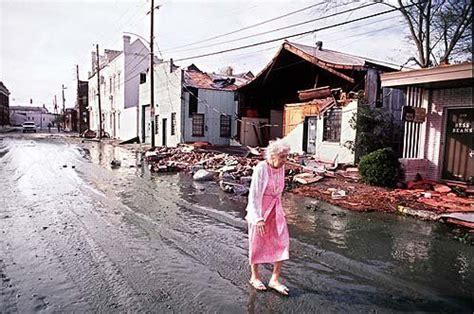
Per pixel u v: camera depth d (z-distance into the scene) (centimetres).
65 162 1678
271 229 388
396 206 774
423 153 1046
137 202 841
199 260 479
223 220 684
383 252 517
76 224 644
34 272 434
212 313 342
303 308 354
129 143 3000
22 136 4284
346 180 1087
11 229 605
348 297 379
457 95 967
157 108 2686
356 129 1288
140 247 528
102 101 4338
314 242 558
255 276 398
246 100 2269
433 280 425
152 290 389
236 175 1177
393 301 372
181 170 1430
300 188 988
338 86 1773
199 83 2419
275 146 374
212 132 2389
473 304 368
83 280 413
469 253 515
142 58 3478
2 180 1118
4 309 347
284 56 1783
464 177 962
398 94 1445
